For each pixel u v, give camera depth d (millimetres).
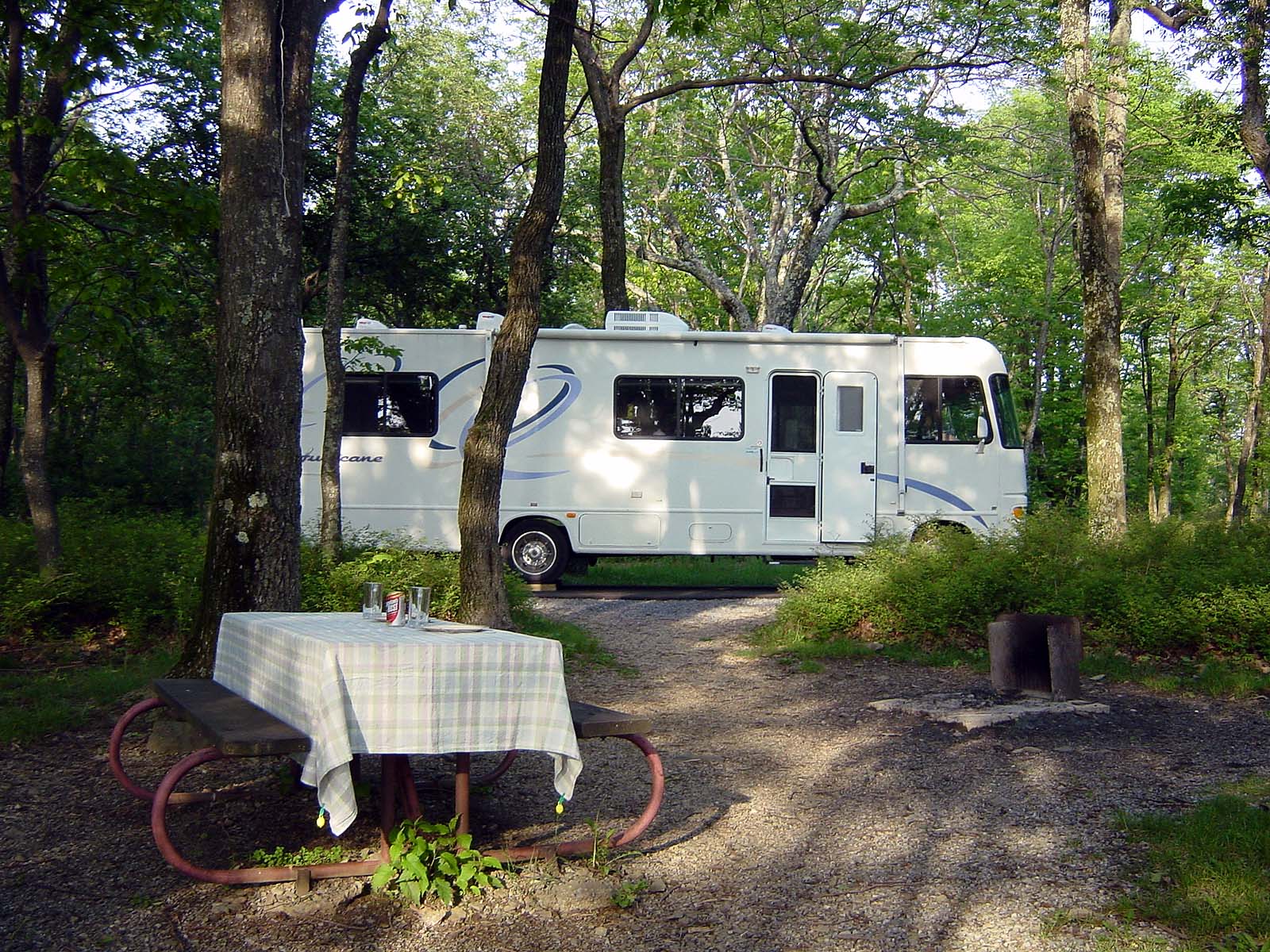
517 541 15250
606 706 8055
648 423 15227
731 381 15219
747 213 27422
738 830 5246
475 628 4746
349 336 15148
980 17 16281
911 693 8438
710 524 15219
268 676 4785
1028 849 4891
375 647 4051
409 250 24625
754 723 7531
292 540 7137
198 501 22641
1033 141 22500
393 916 4195
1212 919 3982
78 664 8898
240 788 5699
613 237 15930
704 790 5895
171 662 8531
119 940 3941
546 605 13312
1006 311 31906
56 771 5996
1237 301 32938
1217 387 40594
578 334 15195
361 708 4023
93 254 10758
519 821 5297
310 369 15164
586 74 15625
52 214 11555
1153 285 30703
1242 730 7246
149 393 23219
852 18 19922
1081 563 10602
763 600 13883
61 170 10492
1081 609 9977
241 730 4289
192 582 9812
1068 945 3904
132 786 5395
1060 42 13195
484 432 9977
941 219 32750
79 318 12820
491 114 26359
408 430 15156
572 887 4410
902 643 10203
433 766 6211
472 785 5727
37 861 4668
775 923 4172
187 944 3922
